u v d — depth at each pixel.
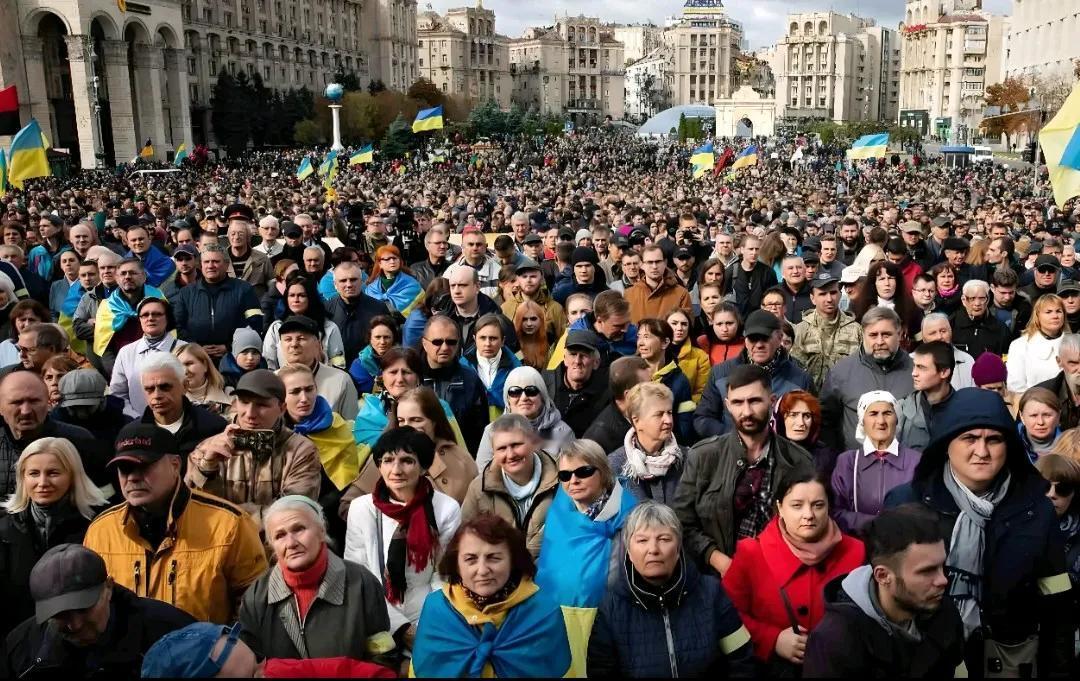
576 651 3.73
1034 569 3.71
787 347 6.71
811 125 118.75
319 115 89.38
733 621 3.79
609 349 7.00
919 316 8.05
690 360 6.95
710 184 38.25
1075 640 3.93
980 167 52.62
